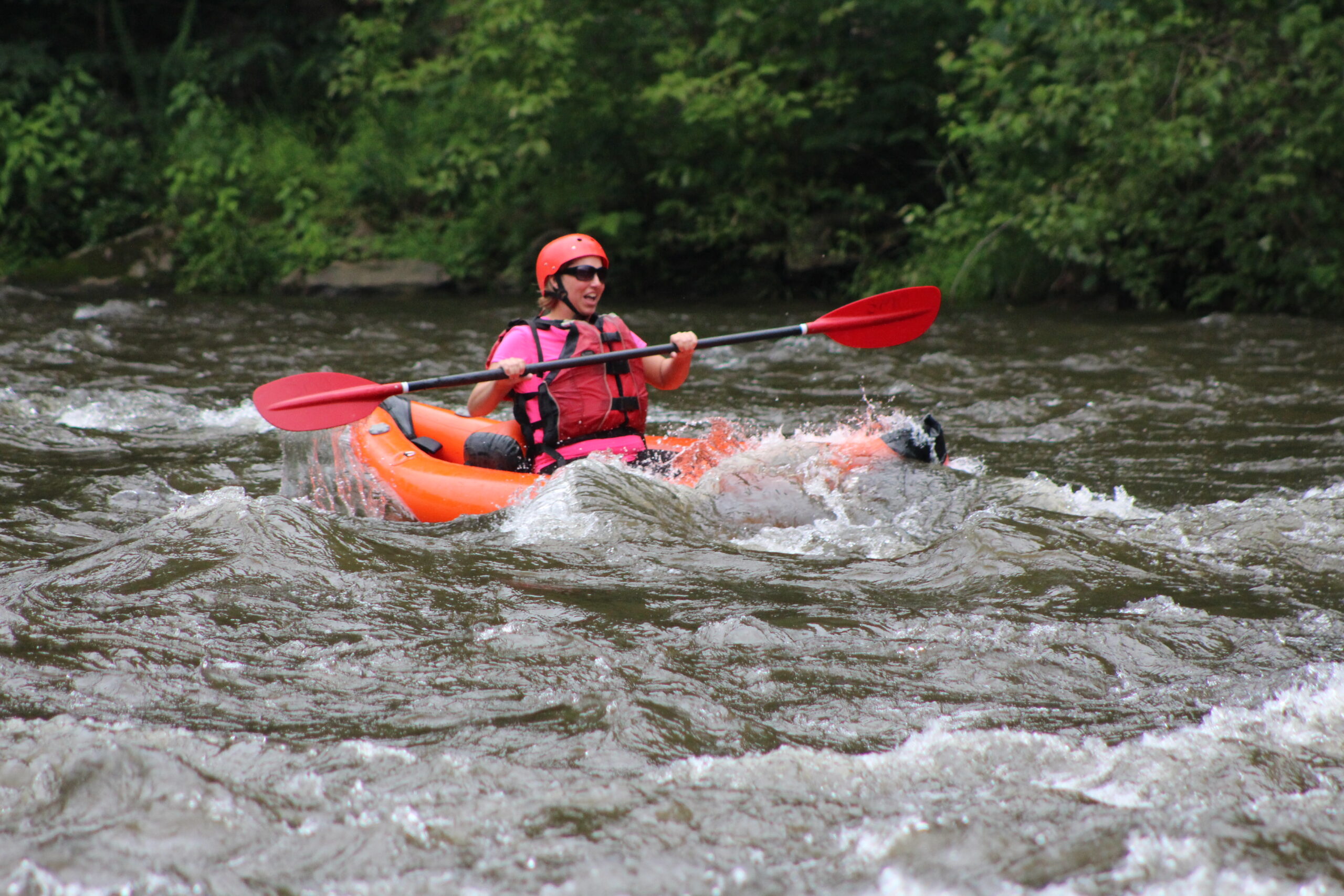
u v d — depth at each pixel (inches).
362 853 278.7
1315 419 836.6
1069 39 1465.3
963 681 372.2
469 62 1973.4
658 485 573.0
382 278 2010.3
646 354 639.1
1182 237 1571.1
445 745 329.4
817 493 566.6
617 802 300.8
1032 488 587.8
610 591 458.6
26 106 2399.1
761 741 332.5
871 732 338.0
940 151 1943.9
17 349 1226.6
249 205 2255.2
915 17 1898.4
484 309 1768.0
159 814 293.4
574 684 369.4
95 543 545.0
